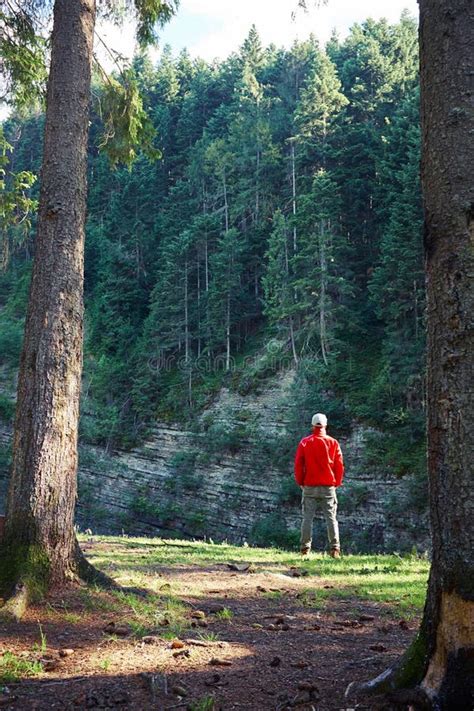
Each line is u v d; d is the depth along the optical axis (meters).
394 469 32.22
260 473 37.38
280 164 57.88
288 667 3.61
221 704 3.06
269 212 56.75
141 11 8.15
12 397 55.97
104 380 52.91
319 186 41.66
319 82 48.81
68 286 5.47
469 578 2.75
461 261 2.90
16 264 73.69
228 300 48.69
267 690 3.24
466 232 2.92
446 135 3.04
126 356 55.97
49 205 5.56
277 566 7.94
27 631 4.12
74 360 5.43
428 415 3.01
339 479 9.22
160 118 74.31
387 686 2.99
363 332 41.81
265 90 71.44
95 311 64.31
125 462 45.75
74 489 5.26
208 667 3.57
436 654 2.85
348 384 37.97
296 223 42.38
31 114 10.16
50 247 5.48
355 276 44.16
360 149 47.69
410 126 42.88
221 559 8.35
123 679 3.35
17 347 60.84
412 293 35.53
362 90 52.69
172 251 53.47
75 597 4.75
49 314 5.35
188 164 71.00
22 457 5.10
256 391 42.81
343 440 35.53
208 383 46.28
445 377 2.89
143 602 4.91
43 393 5.19
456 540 2.80
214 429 40.97
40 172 5.74
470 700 2.65
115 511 43.41
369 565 8.12
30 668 3.45
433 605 2.94
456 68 3.06
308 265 42.81
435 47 3.16
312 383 39.06
